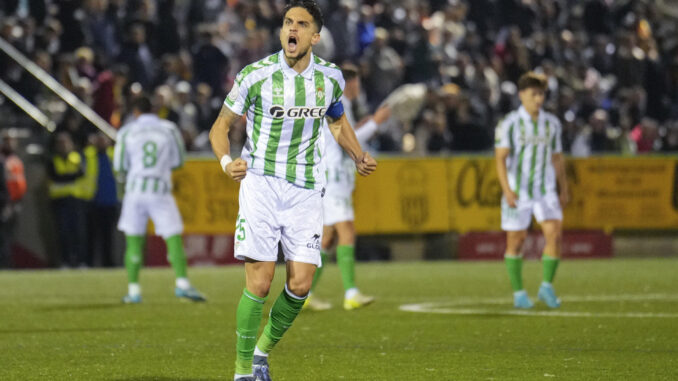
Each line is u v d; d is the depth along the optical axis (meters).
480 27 73.56
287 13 17.17
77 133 51.53
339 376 18.86
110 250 52.03
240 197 17.50
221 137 17.44
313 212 17.47
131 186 33.88
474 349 22.34
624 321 27.53
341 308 31.50
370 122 31.27
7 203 50.12
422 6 71.50
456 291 37.47
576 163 56.56
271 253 17.28
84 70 57.00
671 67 70.94
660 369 19.52
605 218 56.78
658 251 57.31
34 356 21.61
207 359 21.08
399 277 44.03
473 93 64.50
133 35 59.00
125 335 25.19
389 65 64.25
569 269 48.41
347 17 66.44
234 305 32.78
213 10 68.88
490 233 55.50
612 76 73.06
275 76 17.22
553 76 67.25
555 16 76.25
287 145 17.33
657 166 57.22
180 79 60.81
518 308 31.20
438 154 55.94
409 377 18.72
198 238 52.50
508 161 31.28
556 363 20.30
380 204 54.53
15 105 55.56
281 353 21.84
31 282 42.53
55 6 61.25
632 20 76.62
